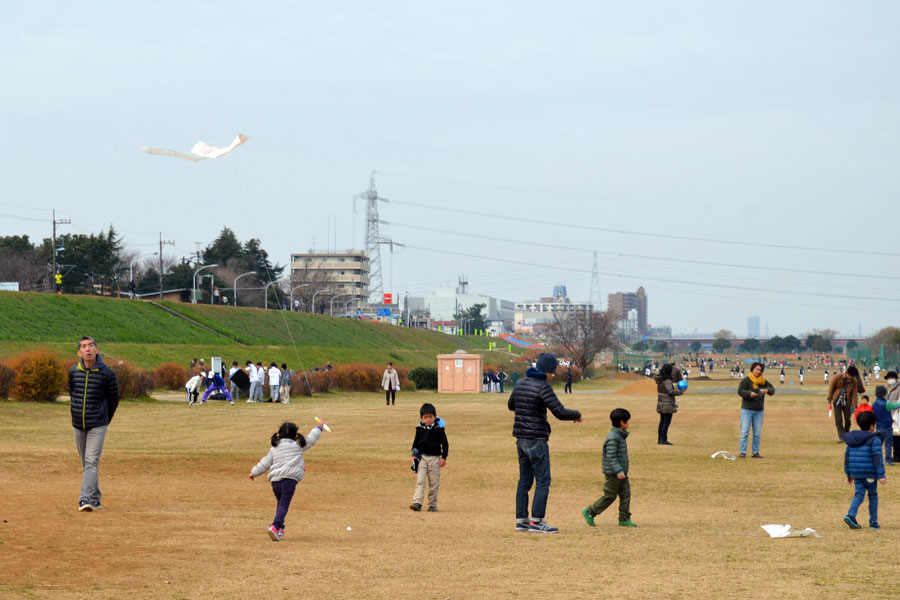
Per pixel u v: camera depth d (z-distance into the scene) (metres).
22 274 127.88
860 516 14.41
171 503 14.60
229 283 155.75
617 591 8.98
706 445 26.22
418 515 14.23
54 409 37.41
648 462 21.89
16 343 69.00
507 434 30.45
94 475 13.30
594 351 124.75
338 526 12.90
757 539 12.19
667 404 26.27
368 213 192.88
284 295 165.88
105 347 74.19
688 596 8.77
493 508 15.23
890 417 21.62
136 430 30.86
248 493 16.20
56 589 8.46
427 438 14.74
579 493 17.17
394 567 10.05
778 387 80.88
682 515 14.55
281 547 11.04
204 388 59.03
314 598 8.48
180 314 96.56
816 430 31.83
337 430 31.69
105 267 136.88
